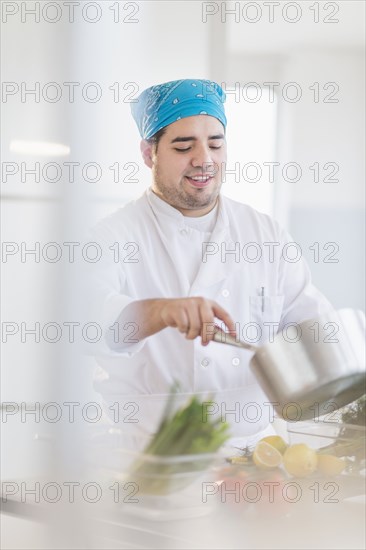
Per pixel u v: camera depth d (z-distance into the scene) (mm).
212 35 2578
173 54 2418
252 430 1370
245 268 1671
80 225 806
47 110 801
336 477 1026
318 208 3045
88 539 917
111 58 868
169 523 918
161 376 1562
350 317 1177
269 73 2957
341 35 2988
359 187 3061
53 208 805
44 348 825
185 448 924
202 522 925
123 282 1614
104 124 1020
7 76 1678
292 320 1717
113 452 928
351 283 3133
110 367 1555
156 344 1566
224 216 1682
